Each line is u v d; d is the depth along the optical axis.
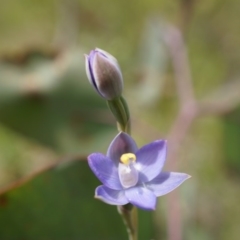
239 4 0.55
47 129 0.38
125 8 0.56
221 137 0.38
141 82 0.42
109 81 0.23
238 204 0.42
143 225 0.28
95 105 0.37
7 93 0.37
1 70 0.37
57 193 0.27
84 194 0.28
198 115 0.38
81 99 0.37
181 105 0.38
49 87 0.37
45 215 0.27
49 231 0.27
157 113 0.45
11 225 0.27
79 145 0.38
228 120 0.37
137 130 0.39
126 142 0.23
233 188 0.42
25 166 0.45
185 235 0.35
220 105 0.37
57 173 0.27
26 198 0.27
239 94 0.37
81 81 0.37
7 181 0.44
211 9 0.55
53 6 0.58
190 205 0.38
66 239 0.28
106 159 0.22
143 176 0.22
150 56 0.44
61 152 0.38
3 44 0.57
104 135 0.38
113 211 0.28
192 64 0.53
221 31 0.54
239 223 0.41
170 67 0.44
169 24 0.45
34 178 0.27
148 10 0.56
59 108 0.37
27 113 0.37
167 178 0.22
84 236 0.28
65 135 0.38
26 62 0.37
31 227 0.27
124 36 0.55
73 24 0.51
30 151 0.45
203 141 0.44
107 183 0.22
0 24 0.59
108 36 0.55
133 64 0.47
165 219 0.32
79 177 0.27
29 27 0.58
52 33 0.58
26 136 0.38
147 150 0.23
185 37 0.44
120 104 0.23
